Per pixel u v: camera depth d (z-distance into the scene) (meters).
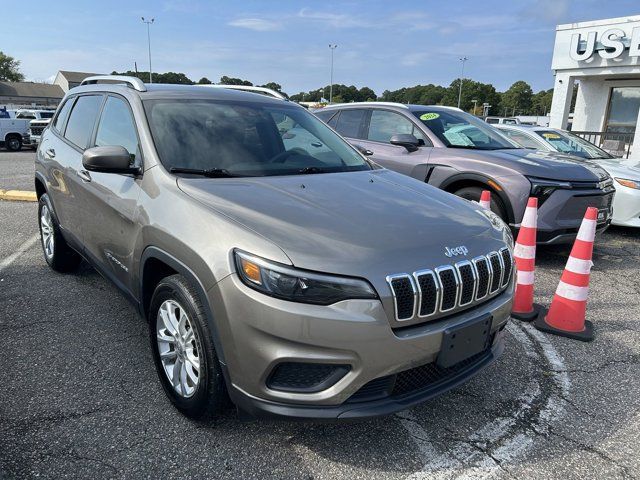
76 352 3.46
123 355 3.43
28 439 2.57
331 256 2.23
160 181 2.89
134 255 2.98
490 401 3.06
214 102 3.67
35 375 3.17
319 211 2.59
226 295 2.26
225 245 2.32
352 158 3.82
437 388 2.46
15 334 3.70
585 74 15.29
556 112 16.19
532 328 4.11
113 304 4.25
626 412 2.98
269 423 2.76
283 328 2.15
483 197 5.01
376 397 2.31
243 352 2.24
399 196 3.02
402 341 2.25
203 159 3.12
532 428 2.81
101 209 3.41
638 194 6.92
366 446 2.62
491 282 2.62
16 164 16.19
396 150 6.46
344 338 2.15
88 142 3.94
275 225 2.38
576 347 3.80
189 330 2.63
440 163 5.94
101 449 2.51
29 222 7.15
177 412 2.82
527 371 3.43
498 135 6.72
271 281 2.17
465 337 2.45
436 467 2.48
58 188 4.34
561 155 6.25
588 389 3.23
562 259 6.09
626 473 2.48
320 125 4.12
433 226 2.62
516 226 5.41
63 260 4.79
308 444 2.61
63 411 2.81
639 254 6.45
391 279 2.24
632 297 4.89
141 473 2.37
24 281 4.74
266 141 3.51
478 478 2.42
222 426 2.71
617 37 14.16
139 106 3.36
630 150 14.29
